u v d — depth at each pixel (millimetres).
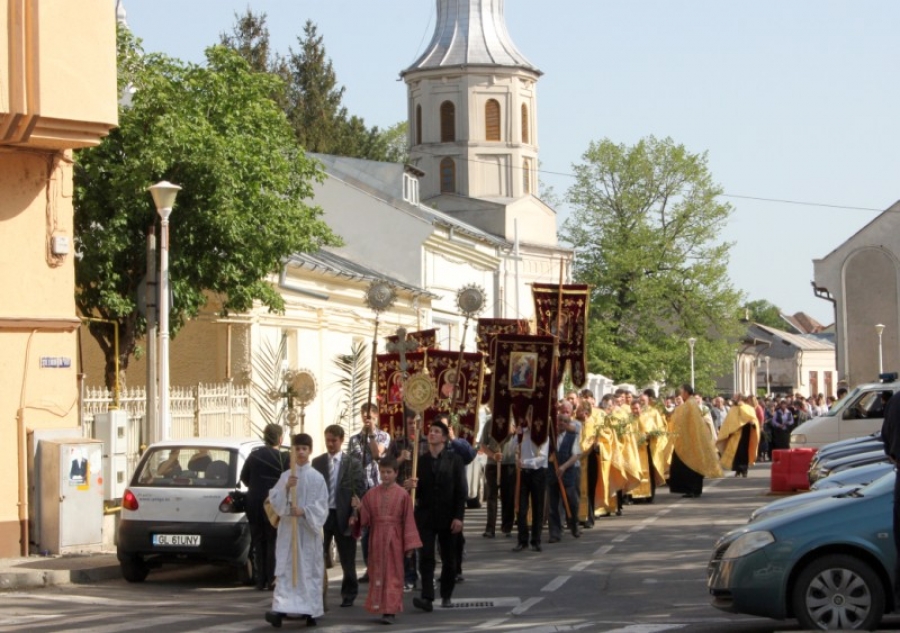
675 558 20609
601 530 25500
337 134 77062
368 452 17656
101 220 24078
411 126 73000
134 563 18859
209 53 25047
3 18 19844
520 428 22672
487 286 61531
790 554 13008
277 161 25219
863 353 72688
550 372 22828
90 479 21328
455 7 72812
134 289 24938
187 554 18469
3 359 20844
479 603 16578
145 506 18641
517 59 71875
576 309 25734
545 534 25047
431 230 50531
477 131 71188
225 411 26922
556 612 15578
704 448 33281
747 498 32812
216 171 23734
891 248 72250
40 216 21266
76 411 21797
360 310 39469
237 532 18469
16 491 20875
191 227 24141
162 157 23422
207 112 24812
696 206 73500
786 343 137875
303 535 14883
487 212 68500
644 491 31516
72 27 20391
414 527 15266
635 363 71625
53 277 21406
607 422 27766
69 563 19891
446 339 54438
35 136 20328
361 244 50906
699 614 15109
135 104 24141
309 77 77688
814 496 14836
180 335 30672
